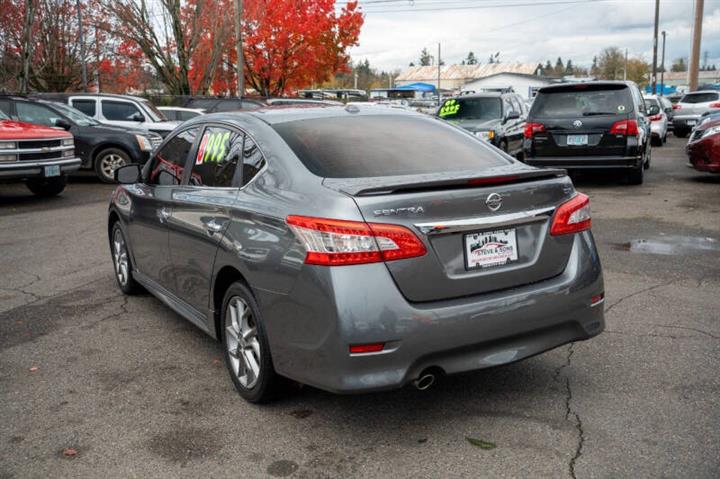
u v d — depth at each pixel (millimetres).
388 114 4414
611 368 4094
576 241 3627
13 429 3516
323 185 3371
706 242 7453
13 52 24891
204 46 28109
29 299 5871
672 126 28703
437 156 3902
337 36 31500
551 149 11484
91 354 4566
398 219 3102
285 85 32219
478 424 3445
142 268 5395
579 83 11375
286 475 3025
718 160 11531
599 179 13211
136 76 30031
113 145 14094
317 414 3607
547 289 3430
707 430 3301
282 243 3295
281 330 3334
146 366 4344
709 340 4504
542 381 3941
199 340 4820
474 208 3256
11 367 4355
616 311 5164
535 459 3092
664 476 2916
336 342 3047
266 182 3680
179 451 3258
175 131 5051
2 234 8711
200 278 4180
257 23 29766
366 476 3000
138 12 26938
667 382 3871
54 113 14133
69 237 8477
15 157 10648
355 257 3047
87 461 3186
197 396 3877
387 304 3055
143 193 5141
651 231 8125
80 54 27516
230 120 4352
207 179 4309
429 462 3098
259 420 3559
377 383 3068
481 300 3248
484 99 14625
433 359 3162
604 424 3398
